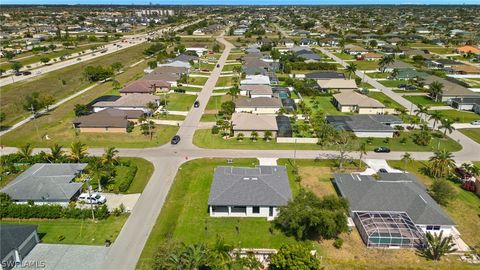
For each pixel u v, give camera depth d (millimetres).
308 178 73438
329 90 137500
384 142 91562
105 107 111375
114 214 60812
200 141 91562
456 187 70500
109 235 55781
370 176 68438
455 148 88250
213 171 76188
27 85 146000
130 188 69312
